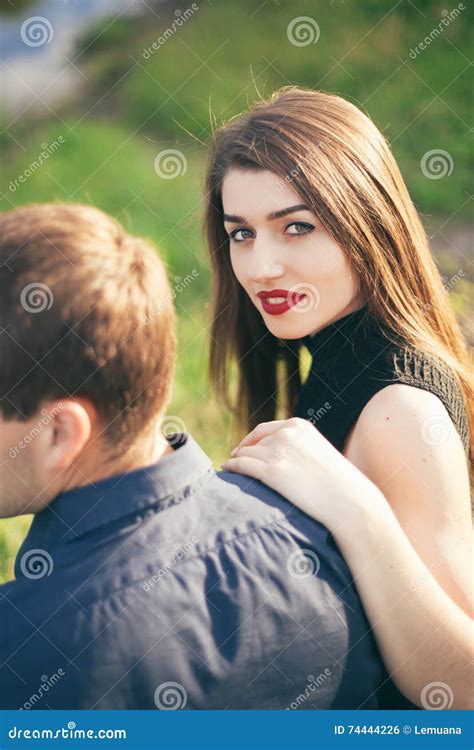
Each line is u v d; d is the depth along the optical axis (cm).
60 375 136
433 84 570
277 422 172
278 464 161
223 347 244
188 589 141
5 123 608
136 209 514
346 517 154
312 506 155
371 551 153
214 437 339
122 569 139
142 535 142
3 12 689
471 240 475
